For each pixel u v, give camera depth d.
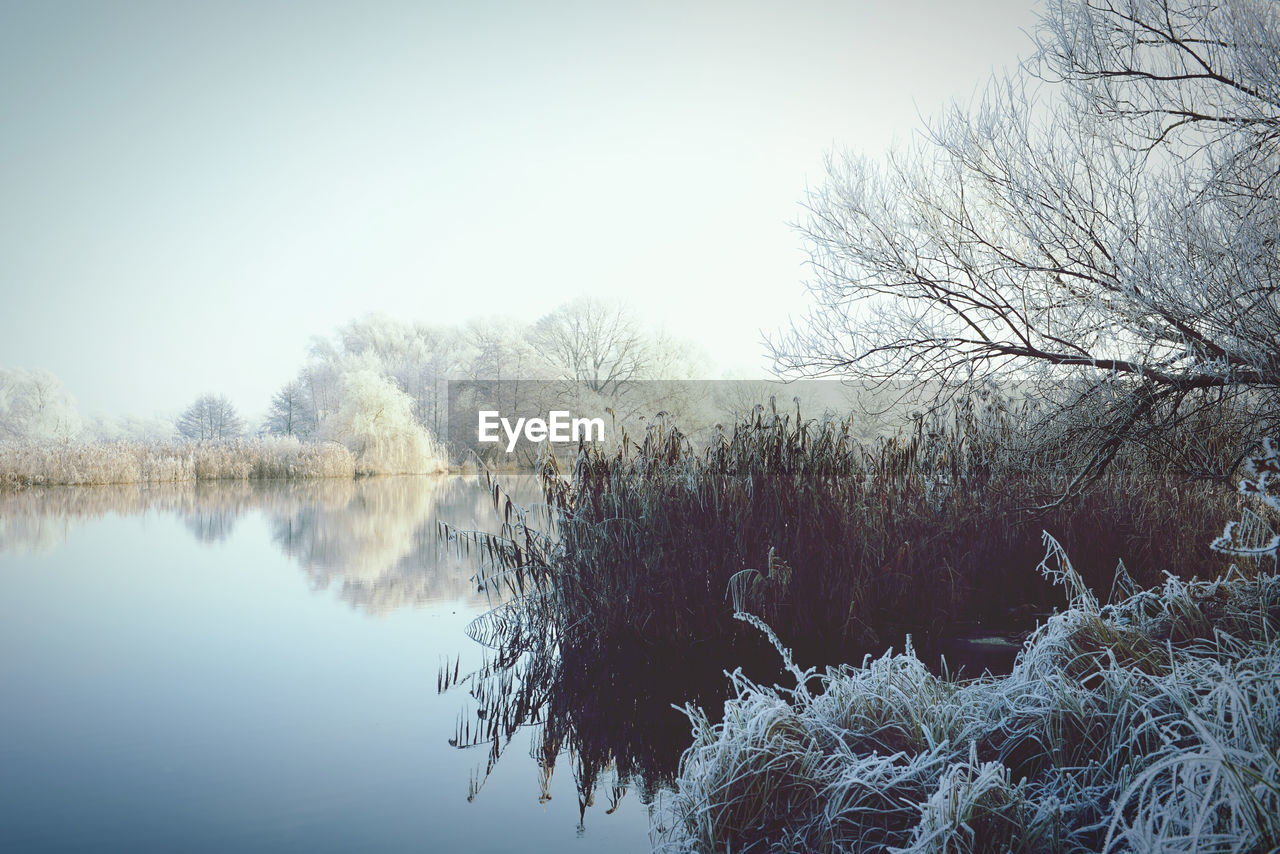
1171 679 2.75
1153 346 5.06
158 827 3.16
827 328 6.30
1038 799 2.65
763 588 5.96
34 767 3.76
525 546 6.78
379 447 30.77
